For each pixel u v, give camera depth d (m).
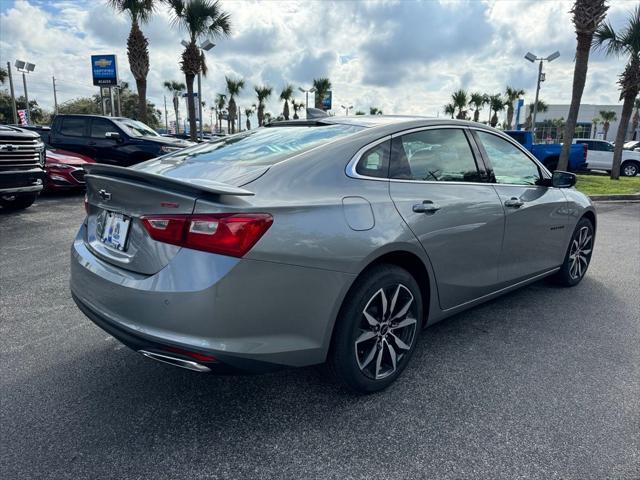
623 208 10.85
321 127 2.95
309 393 2.69
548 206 3.89
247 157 2.65
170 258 2.10
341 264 2.31
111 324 2.27
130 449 2.20
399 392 2.71
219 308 2.04
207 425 2.38
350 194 2.47
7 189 7.25
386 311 2.61
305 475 2.04
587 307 4.11
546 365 3.05
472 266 3.17
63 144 11.81
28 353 3.12
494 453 2.19
